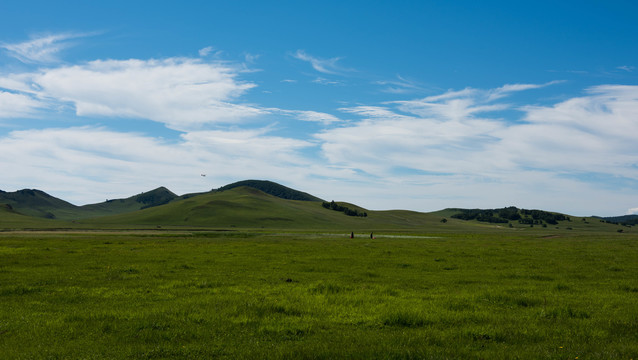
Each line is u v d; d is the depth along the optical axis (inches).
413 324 562.3
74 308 672.4
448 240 3412.9
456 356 419.5
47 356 429.4
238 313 624.1
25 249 2007.9
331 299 733.3
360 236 4660.4
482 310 655.8
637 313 628.4
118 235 4453.7
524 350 440.5
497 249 2166.6
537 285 958.4
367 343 466.6
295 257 1658.5
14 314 627.5
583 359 412.2
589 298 769.6
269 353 430.6
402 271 1230.3
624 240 3609.7
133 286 913.5
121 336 501.7
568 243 2930.6
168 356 432.8
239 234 5049.2
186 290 856.3
